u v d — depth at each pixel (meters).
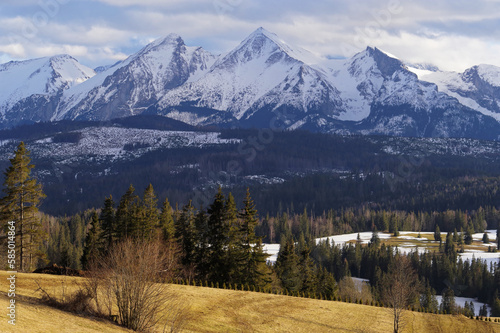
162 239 85.94
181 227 92.75
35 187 74.12
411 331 67.50
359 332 62.03
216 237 85.62
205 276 85.50
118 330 43.59
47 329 38.62
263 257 87.12
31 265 77.69
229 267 84.56
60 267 67.94
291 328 59.47
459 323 76.44
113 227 94.94
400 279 74.75
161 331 48.44
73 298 47.38
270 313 64.19
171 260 66.31
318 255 181.38
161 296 52.97
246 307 65.12
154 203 99.25
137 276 46.47
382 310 75.69
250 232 87.62
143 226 90.00
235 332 54.53
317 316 66.50
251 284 85.06
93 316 45.72
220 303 64.62
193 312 58.31
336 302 76.88
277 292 83.38
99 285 49.06
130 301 46.22
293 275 100.06
